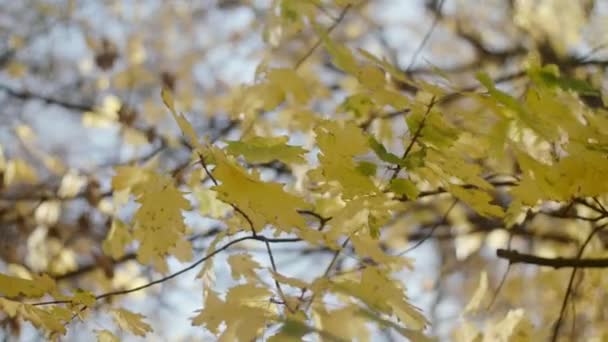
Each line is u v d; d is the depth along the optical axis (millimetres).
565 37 2428
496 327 2062
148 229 1807
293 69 2121
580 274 2348
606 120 1726
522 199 1761
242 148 1713
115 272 3053
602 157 1696
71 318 1803
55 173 3564
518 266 2557
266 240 1751
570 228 2469
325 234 1717
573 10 2422
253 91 2102
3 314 2279
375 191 1717
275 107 2100
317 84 2303
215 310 1725
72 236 3195
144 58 3656
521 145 1770
